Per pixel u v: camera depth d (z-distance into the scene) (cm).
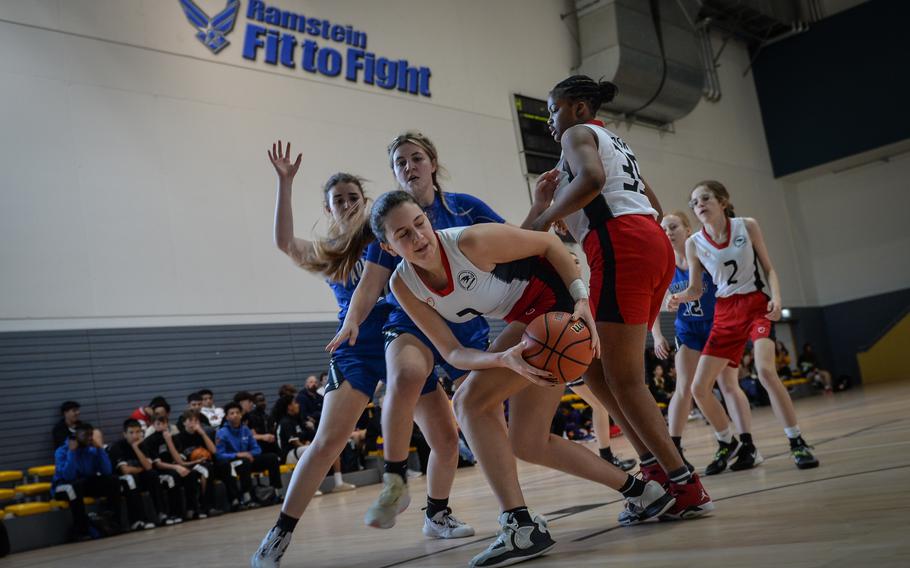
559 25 1725
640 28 1738
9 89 965
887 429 550
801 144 2209
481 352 246
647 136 1869
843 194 2261
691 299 480
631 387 278
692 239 477
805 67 2200
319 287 1203
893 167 2188
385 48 1381
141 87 1072
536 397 262
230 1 1180
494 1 1608
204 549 481
